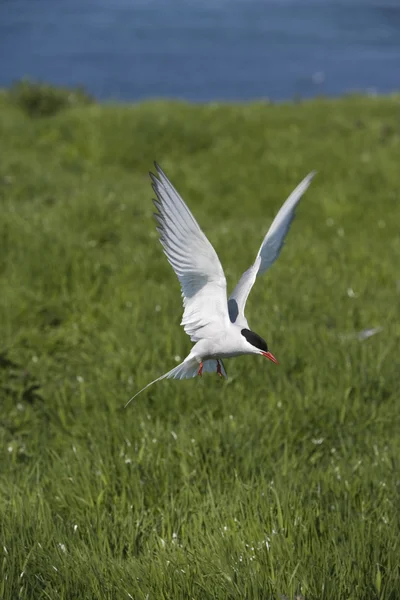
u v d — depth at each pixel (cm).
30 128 2878
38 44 7381
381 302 1430
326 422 1027
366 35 8106
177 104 3403
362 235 1873
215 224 1961
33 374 1176
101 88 5562
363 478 868
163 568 687
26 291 1409
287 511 763
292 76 6025
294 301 1388
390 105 3375
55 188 2062
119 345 1223
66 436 1012
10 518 768
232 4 10375
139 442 950
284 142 2711
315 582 655
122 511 802
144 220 1814
